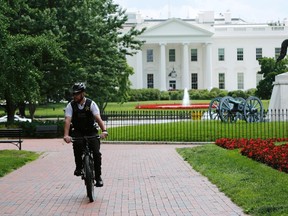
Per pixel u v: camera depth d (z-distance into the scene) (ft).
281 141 63.26
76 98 31.55
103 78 110.01
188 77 323.37
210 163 47.75
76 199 32.68
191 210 28.58
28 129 94.79
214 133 78.28
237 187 33.73
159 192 34.58
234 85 340.39
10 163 50.80
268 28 340.59
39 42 73.00
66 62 99.35
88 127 32.04
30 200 32.60
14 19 100.32
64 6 106.42
